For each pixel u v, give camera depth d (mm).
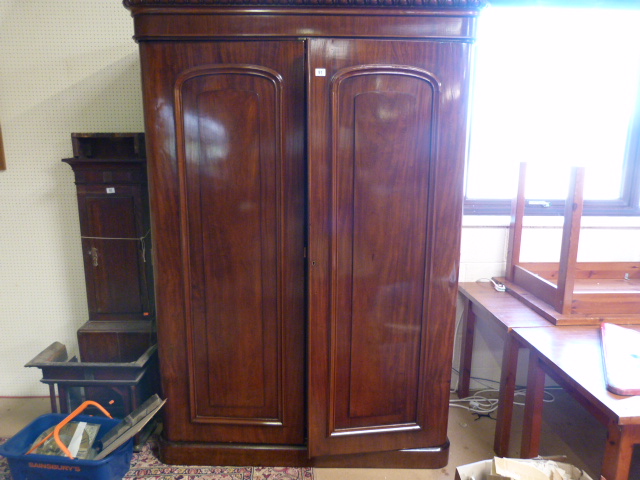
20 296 2156
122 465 1631
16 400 2227
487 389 2385
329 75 1432
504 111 2207
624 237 2283
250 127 1497
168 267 1592
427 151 1519
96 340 1943
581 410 2215
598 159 2299
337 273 1567
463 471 1351
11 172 2039
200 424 1722
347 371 1650
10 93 1976
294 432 1731
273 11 1406
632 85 2221
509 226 2156
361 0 1377
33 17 1919
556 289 1734
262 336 1650
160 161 1515
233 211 1557
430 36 1438
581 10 2123
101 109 2004
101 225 1909
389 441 1722
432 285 1606
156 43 1443
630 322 1657
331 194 1496
